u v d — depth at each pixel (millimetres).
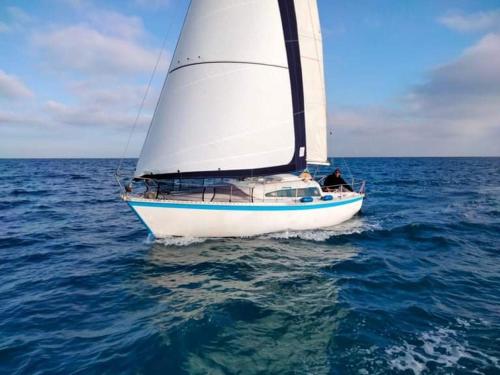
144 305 6715
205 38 9898
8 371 4684
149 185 10914
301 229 11711
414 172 56031
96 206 20453
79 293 7387
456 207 18844
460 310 6395
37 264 9500
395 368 4637
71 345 5316
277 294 7117
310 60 12805
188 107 9984
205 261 9164
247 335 5480
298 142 11234
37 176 46750
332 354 4969
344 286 7559
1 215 17219
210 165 10125
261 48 10188
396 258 9688
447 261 9477
